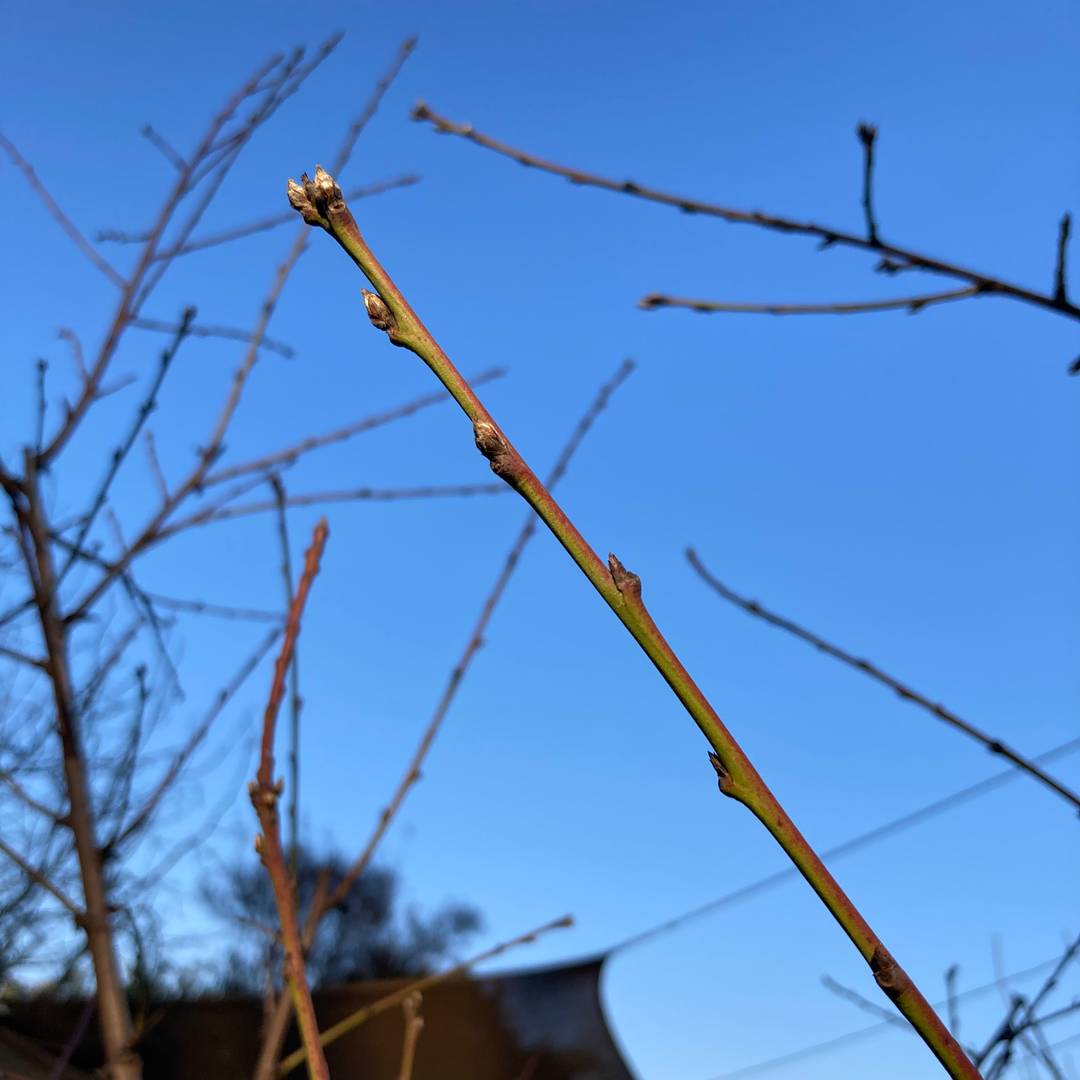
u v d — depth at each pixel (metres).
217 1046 1.24
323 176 0.26
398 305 0.25
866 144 0.52
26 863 0.60
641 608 0.25
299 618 0.41
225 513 0.77
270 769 0.39
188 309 0.74
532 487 0.25
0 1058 1.02
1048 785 0.52
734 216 0.55
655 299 0.56
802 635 0.58
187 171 0.78
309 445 0.80
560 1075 1.64
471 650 0.64
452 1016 1.61
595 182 0.57
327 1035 0.54
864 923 0.24
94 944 0.59
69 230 0.76
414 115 0.59
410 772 0.59
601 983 1.69
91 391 0.72
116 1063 0.55
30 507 0.69
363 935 2.73
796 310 0.55
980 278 0.52
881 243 0.54
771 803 0.24
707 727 0.25
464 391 0.25
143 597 0.77
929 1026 0.23
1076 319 0.51
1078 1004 0.54
